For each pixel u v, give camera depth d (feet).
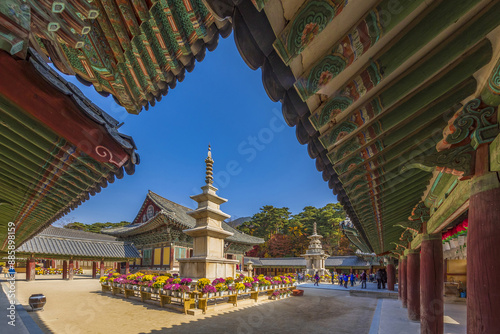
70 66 9.45
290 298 56.90
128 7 7.41
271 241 192.13
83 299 46.11
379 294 62.23
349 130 7.78
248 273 108.68
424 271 18.98
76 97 9.55
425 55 6.05
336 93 6.76
